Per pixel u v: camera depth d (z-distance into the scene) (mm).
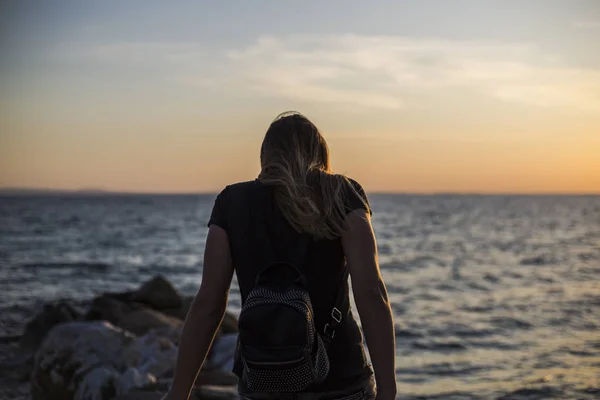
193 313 2307
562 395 9531
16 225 80250
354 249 2262
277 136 2451
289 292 2158
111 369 7555
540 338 14469
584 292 23422
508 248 48656
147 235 65562
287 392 2104
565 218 114938
